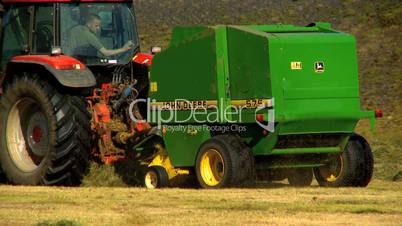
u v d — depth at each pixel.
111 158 39.56
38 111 40.59
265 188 36.00
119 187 38.00
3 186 38.22
